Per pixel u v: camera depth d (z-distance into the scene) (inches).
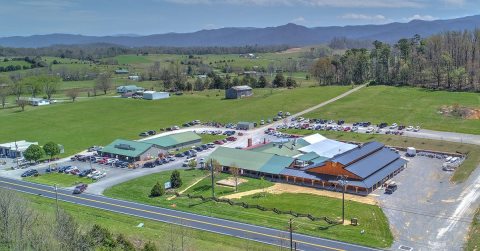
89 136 7716.5
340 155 5177.2
